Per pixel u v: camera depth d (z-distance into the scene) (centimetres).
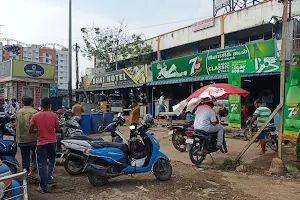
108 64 2933
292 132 1025
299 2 1539
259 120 894
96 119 1405
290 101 1026
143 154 607
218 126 772
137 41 2647
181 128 957
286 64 749
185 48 2406
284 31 700
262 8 1741
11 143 593
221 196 532
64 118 1098
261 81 1680
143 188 578
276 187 585
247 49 1468
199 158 826
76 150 604
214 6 2086
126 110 2298
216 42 2138
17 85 2508
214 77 1633
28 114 598
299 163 761
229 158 829
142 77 2223
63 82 8062
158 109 2036
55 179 642
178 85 2070
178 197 527
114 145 597
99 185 591
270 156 855
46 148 554
